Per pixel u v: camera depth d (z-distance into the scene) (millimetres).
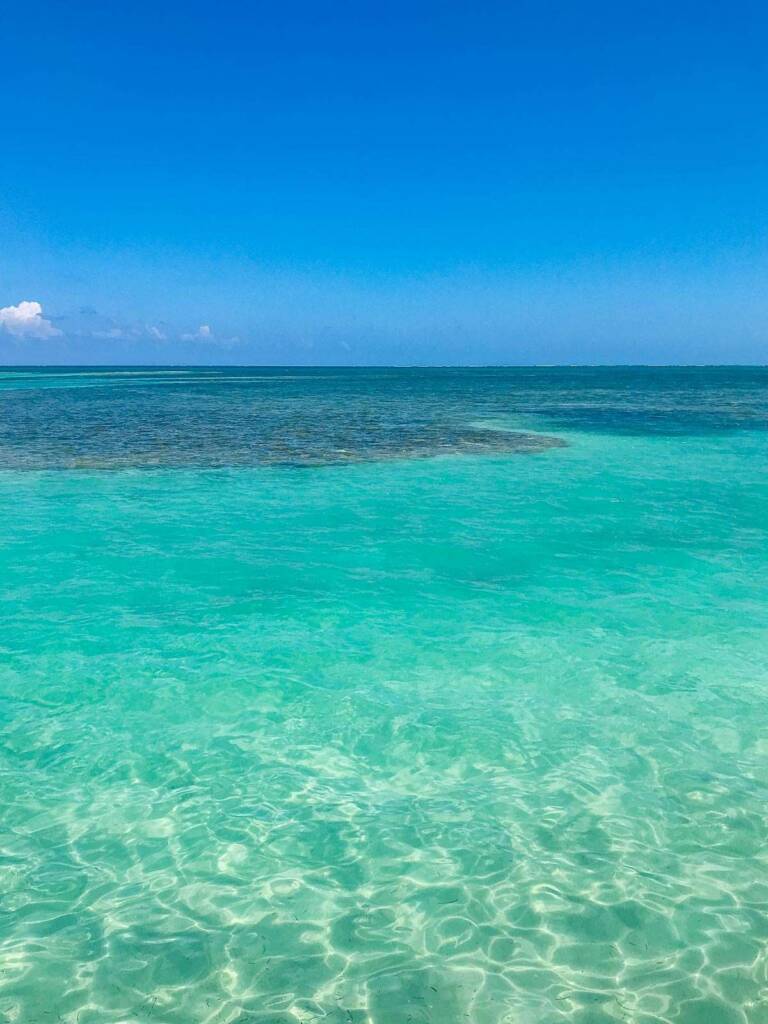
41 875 4855
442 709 7191
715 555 12242
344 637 8906
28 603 9930
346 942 4312
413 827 5398
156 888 4758
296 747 6512
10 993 3922
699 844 5188
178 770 6145
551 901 4637
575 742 6586
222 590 10508
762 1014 3812
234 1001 3900
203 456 21891
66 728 6793
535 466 20641
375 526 14008
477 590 10562
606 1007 3850
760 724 6898
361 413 38938
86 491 16812
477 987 3986
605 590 10578
